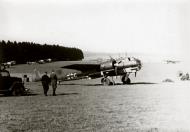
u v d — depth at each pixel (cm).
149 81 3222
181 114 1045
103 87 2388
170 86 2270
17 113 1087
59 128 823
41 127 834
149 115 1030
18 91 1786
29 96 1741
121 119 948
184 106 1220
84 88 2345
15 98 1623
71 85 2875
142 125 873
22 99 1566
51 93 1959
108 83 2662
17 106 1279
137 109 1160
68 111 1124
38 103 1378
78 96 1684
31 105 1307
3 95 1814
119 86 2423
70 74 3108
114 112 1086
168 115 1027
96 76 2947
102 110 1140
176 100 1413
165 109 1153
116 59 2692
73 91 2078
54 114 1055
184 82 2909
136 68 2650
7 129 818
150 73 5181
